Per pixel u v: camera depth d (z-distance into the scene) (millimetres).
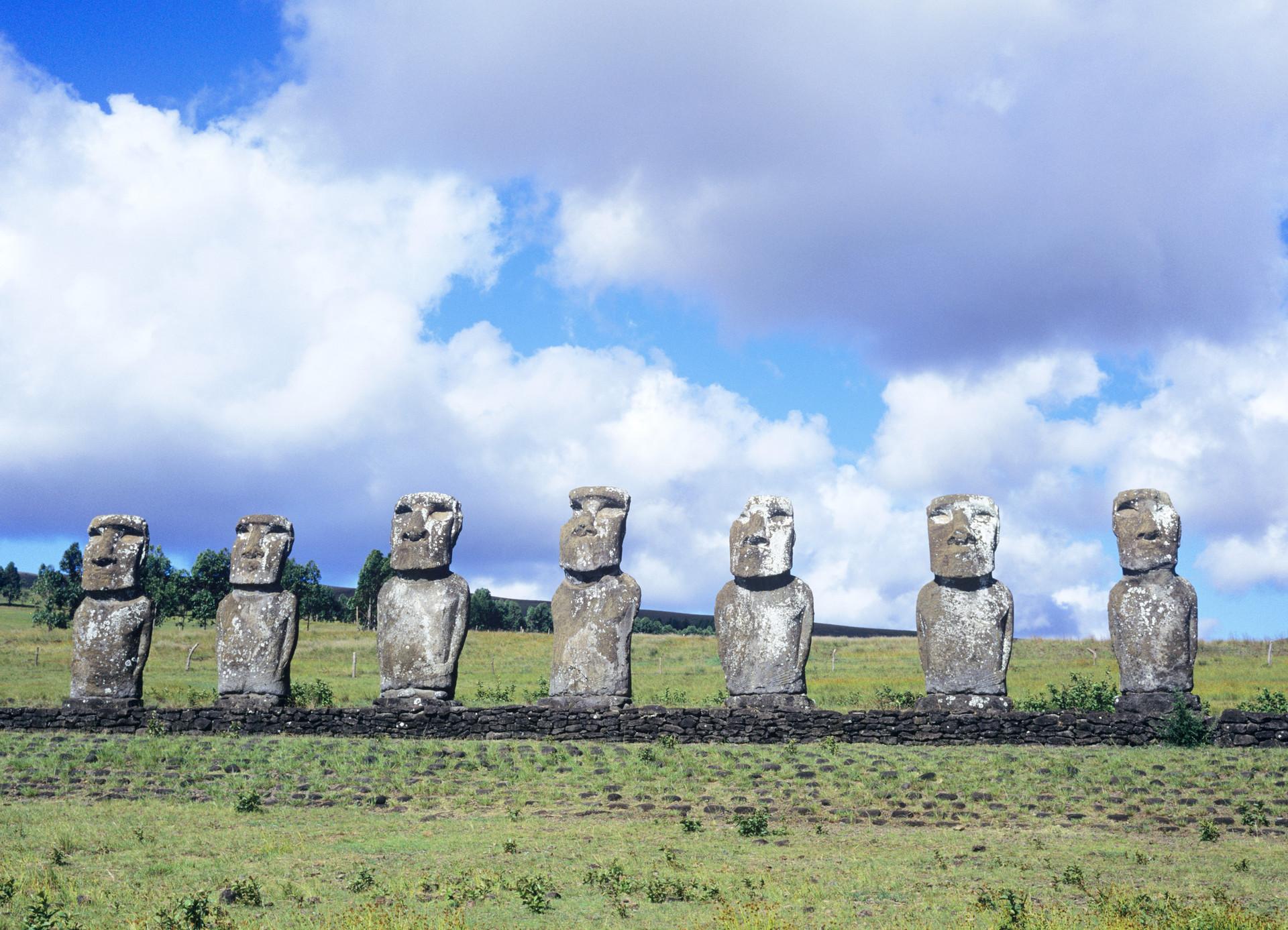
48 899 15852
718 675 48656
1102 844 19969
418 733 29078
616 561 30891
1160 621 28781
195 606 62156
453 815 22141
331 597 80812
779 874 18000
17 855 18578
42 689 41000
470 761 25531
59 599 66438
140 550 31328
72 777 24297
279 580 31484
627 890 16797
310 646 58062
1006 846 19766
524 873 17844
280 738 28016
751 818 21016
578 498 31516
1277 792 22406
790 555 30453
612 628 30203
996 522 29953
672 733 28406
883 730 28000
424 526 31203
